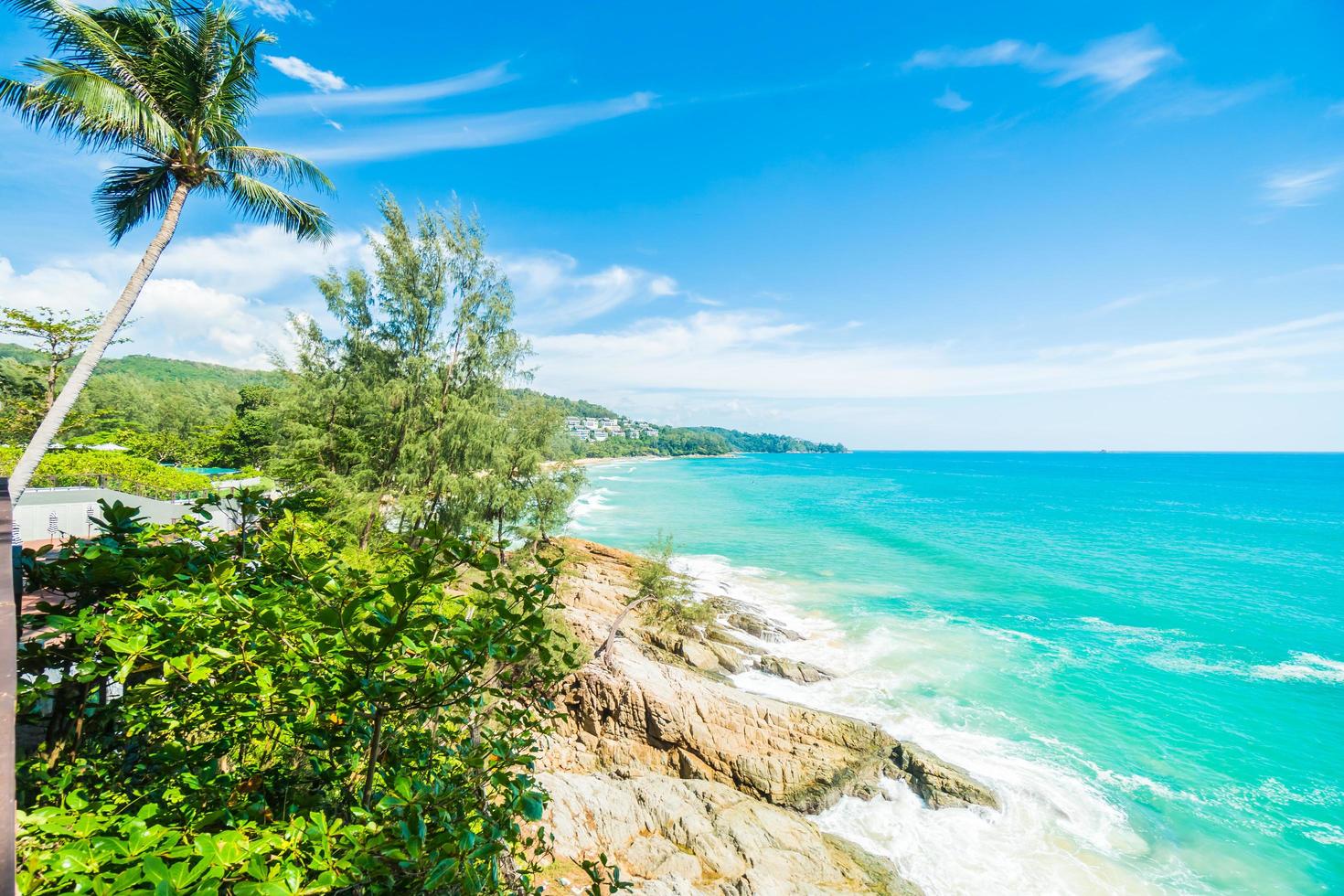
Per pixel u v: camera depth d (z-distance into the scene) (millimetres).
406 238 20938
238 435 54062
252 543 3416
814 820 14891
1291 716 20453
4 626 2205
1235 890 13047
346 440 21594
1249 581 40250
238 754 3127
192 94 12898
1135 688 22547
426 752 3213
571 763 16859
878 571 41688
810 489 110812
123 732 3164
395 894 2162
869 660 25062
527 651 2662
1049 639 27922
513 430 25344
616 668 19141
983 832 14578
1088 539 57156
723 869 12242
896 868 13445
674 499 88938
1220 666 24922
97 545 3039
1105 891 12984
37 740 3459
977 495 102375
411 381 20844
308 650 2520
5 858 1344
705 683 19797
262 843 1750
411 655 2533
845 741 17250
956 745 18375
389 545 3887
